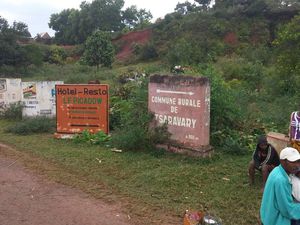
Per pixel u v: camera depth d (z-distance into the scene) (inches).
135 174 330.6
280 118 498.3
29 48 1929.1
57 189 299.3
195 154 366.9
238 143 390.3
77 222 239.6
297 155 148.3
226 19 2474.2
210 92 396.5
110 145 426.9
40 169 349.4
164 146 391.9
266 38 2271.2
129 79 921.5
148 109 408.2
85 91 472.4
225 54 2058.3
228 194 280.8
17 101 652.7
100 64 2009.1
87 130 474.3
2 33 1851.6
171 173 326.3
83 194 287.7
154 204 266.4
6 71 1711.4
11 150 422.0
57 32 3924.7
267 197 150.9
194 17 2576.3
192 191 289.1
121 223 237.6
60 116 482.3
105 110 470.3
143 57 2395.4
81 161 372.8
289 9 2393.0
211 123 406.3
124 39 2854.3
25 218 246.4
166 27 2608.3
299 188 150.3
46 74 1716.3
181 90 374.6
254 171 294.8
